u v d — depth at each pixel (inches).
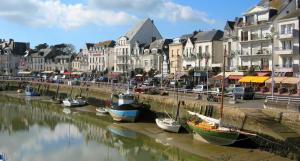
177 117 1697.8
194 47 2918.3
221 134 1250.6
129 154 1332.4
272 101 1375.5
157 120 1624.0
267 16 2327.8
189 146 1328.7
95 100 2600.9
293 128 1186.6
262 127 1220.5
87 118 2095.2
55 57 5447.8
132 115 1830.7
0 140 1555.1
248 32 2438.5
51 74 4869.6
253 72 2234.3
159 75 3043.8
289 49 2073.1
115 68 3988.7
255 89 2001.7
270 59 2262.6
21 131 1752.0
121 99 1963.6
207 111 1525.6
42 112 2367.1
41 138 1603.1
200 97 1772.9
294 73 2038.6
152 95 1969.7
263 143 1195.9
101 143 1508.4
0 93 3671.3
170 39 3489.2
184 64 3006.9
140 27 3868.1
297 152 1084.5
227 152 1207.6
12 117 2161.7
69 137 1620.3
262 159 1109.1
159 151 1343.5
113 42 4325.8
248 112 1322.6
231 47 2600.9
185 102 1681.8
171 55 3176.7
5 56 5851.4
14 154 1341.0
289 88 1851.6
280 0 2412.6
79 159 1280.8
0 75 4825.3
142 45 3720.5
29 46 6254.9
